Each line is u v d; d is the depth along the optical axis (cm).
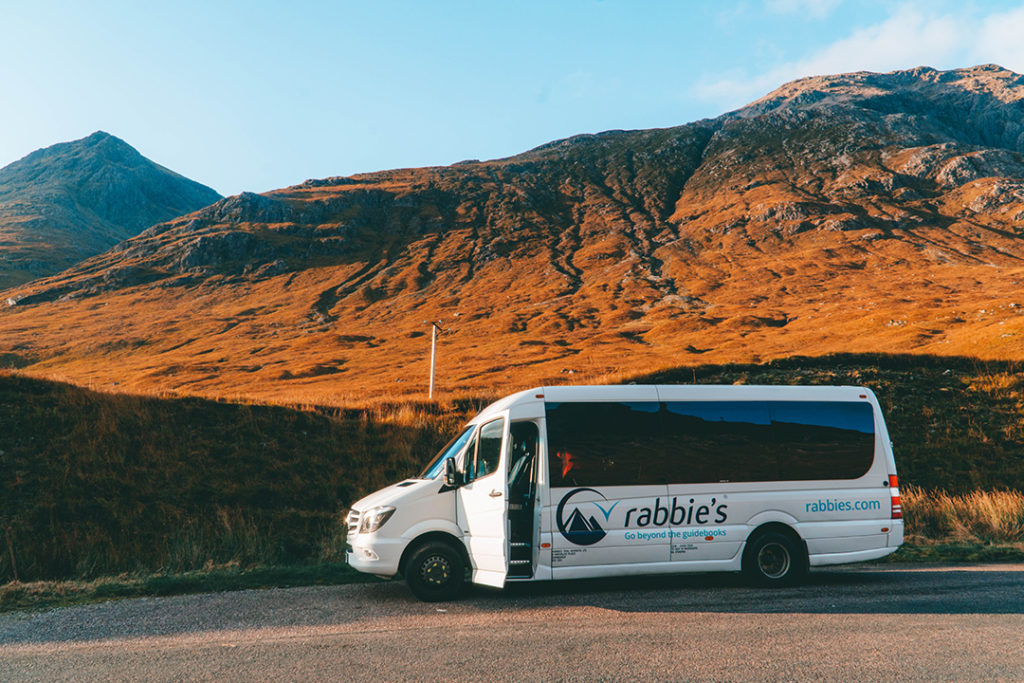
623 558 964
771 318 11275
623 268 18088
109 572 1234
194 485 1773
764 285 15012
